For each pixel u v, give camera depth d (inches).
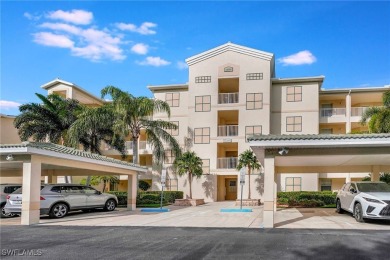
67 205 698.2
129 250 342.3
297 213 719.1
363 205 526.3
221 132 1428.4
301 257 305.3
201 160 1290.6
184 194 1411.2
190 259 301.9
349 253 318.7
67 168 765.9
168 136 1230.3
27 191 561.9
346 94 1444.4
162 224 555.8
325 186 1455.5
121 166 780.6
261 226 519.5
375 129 1024.9
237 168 1214.3
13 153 550.6
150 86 1528.1
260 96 1389.0
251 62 1413.6
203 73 1449.3
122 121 1135.0
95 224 559.5
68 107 1168.2
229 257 307.4
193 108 1441.9
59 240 403.9
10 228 513.0
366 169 785.6
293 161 639.1
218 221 596.4
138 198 1154.7
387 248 338.3
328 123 1444.4
